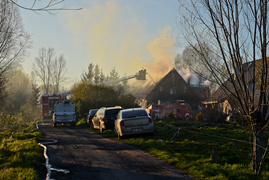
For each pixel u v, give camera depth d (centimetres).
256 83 740
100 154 1143
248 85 726
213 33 739
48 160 1009
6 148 1284
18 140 1609
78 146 1391
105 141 1562
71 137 1838
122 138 1603
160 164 930
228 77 764
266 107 721
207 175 757
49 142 1553
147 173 812
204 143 1270
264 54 695
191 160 939
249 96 726
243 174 733
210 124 2297
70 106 3138
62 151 1248
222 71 759
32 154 1099
